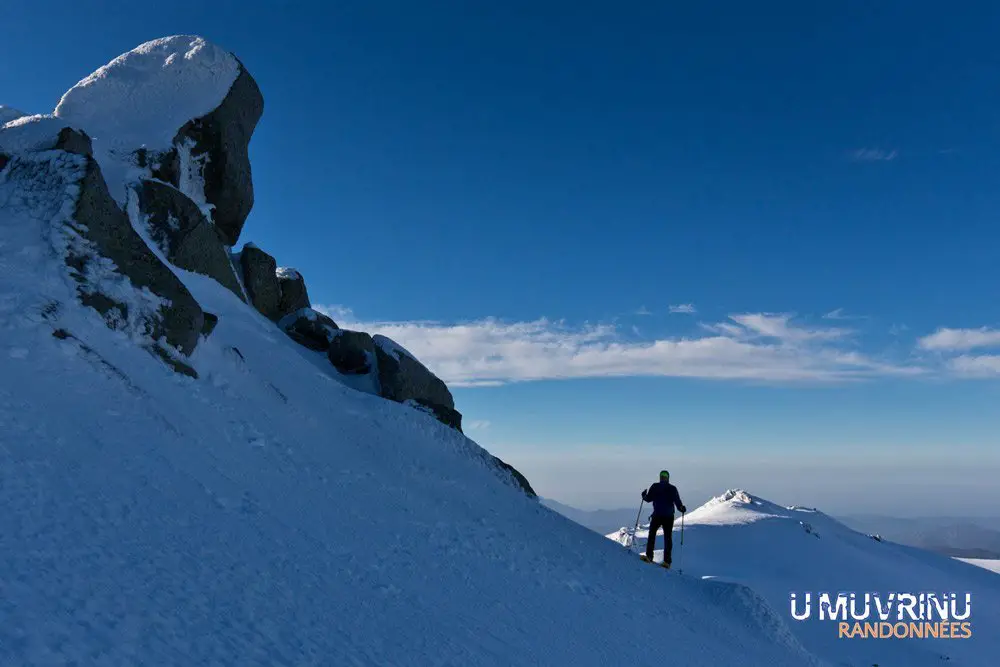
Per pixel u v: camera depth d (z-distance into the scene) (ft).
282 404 45.14
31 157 41.86
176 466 28.27
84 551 19.13
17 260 35.81
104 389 31.40
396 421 52.03
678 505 48.39
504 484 52.01
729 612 41.63
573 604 33.78
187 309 41.52
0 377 27.78
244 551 23.98
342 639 20.71
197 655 16.38
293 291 77.51
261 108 70.23
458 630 25.36
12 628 14.32
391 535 33.19
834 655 54.29
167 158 58.90
